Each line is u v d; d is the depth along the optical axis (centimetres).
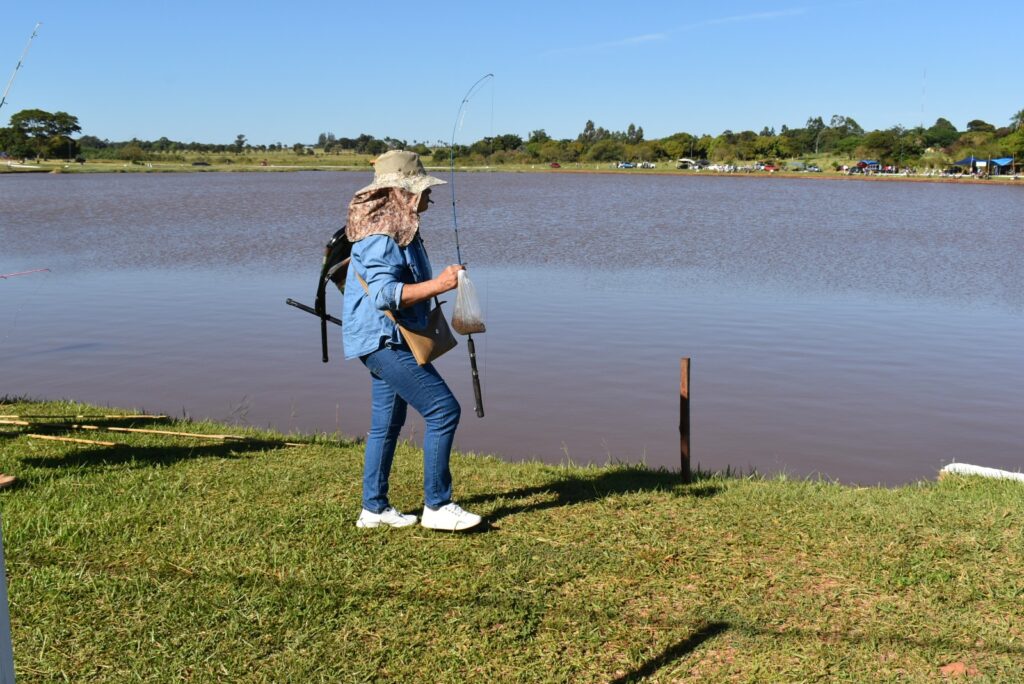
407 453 716
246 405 1130
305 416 1080
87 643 376
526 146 19762
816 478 893
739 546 476
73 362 1377
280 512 524
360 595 418
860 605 409
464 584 429
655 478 636
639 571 445
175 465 627
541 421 1081
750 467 924
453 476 635
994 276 2552
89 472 603
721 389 1253
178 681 351
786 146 18725
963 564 449
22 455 642
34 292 2111
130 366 1352
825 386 1279
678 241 3569
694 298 2097
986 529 498
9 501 535
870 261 2919
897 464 952
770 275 2538
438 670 361
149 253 2967
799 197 7756
